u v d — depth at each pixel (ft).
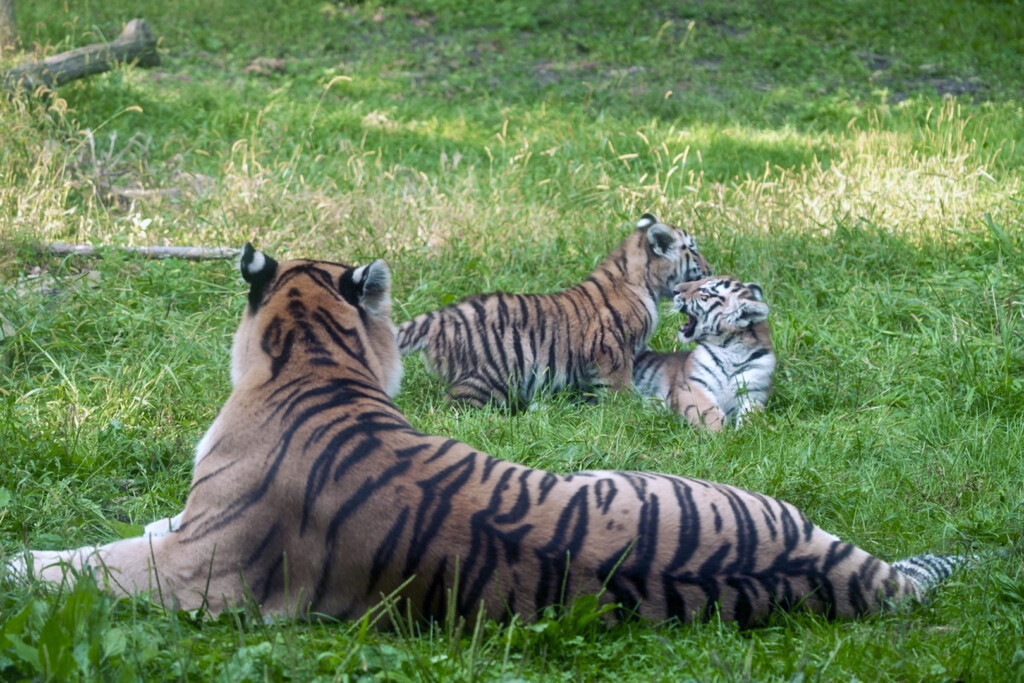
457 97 81.15
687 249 41.96
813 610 22.04
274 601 21.45
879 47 96.37
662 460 31.63
